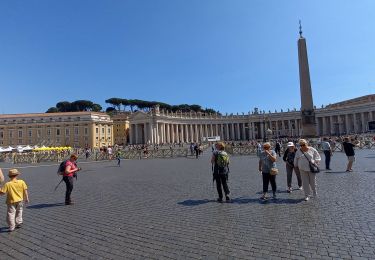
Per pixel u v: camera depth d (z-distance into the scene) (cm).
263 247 565
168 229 700
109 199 1105
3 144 10888
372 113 9975
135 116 11550
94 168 2698
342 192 1045
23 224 797
